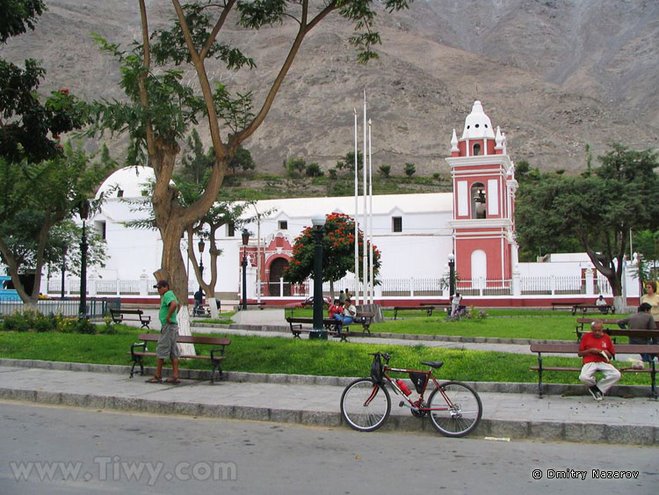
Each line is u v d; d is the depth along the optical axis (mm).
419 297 50469
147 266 64312
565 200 39750
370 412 10719
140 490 7352
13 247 37844
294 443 9703
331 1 16938
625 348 12516
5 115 20938
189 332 16453
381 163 161125
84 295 25672
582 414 10945
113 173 67500
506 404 11930
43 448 9078
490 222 54625
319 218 21422
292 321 22594
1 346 18422
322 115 199125
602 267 41094
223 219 40594
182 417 11672
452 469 8336
